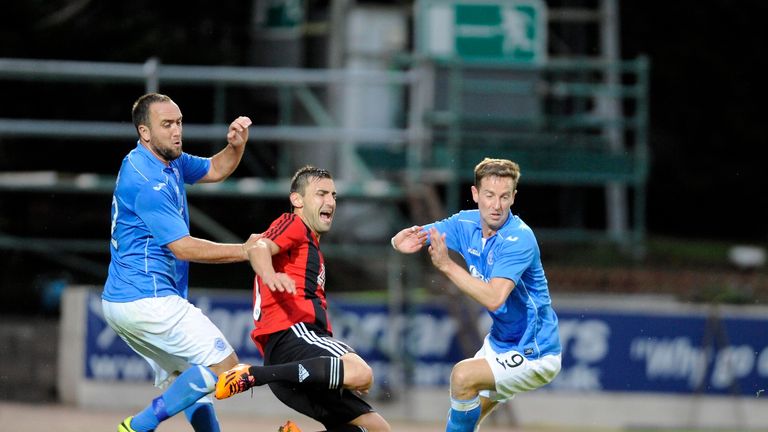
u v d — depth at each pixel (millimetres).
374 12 68812
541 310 26188
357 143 63250
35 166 68625
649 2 97562
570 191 80250
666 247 76250
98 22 70625
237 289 71062
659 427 49062
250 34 77500
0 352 57656
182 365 26516
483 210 25312
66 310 49531
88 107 68625
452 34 61000
